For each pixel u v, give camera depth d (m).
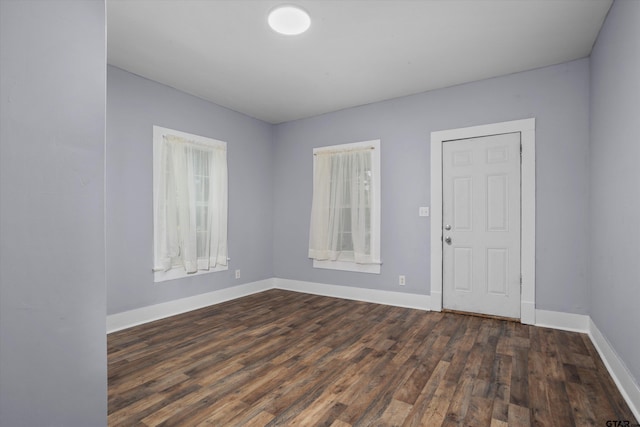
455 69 3.26
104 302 1.06
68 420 0.97
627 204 2.00
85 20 1.02
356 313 3.64
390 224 4.02
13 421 0.88
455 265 3.65
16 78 0.88
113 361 2.42
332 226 4.43
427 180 3.80
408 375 2.20
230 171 4.37
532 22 2.49
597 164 2.70
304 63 3.13
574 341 2.78
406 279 3.92
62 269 0.97
